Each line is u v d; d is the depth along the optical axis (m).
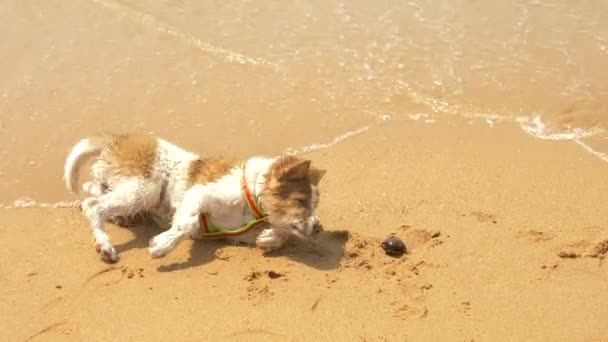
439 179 2.33
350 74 2.69
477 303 2.01
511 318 1.98
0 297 2.03
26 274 2.08
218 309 1.99
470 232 2.17
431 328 1.96
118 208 2.14
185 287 2.04
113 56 2.73
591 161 2.40
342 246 2.14
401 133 2.49
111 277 2.07
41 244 2.16
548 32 2.85
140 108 2.57
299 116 2.55
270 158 2.29
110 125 2.51
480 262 2.10
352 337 1.94
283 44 2.80
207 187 2.14
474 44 2.80
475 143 2.46
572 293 2.04
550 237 2.16
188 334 1.94
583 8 2.94
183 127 2.52
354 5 2.96
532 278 2.07
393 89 2.65
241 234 2.16
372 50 2.78
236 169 2.17
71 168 2.20
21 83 2.63
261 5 2.96
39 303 2.01
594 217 2.21
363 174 2.36
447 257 2.11
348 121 2.54
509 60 2.75
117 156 2.17
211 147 2.46
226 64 2.72
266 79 2.67
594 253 2.12
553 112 2.57
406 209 2.24
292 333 1.94
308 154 2.43
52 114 2.54
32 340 1.94
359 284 2.05
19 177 2.35
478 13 2.93
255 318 1.97
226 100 2.60
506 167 2.37
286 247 2.15
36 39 2.78
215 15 2.91
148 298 2.02
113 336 1.94
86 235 2.19
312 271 2.08
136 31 2.83
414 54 2.77
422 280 2.06
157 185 2.17
